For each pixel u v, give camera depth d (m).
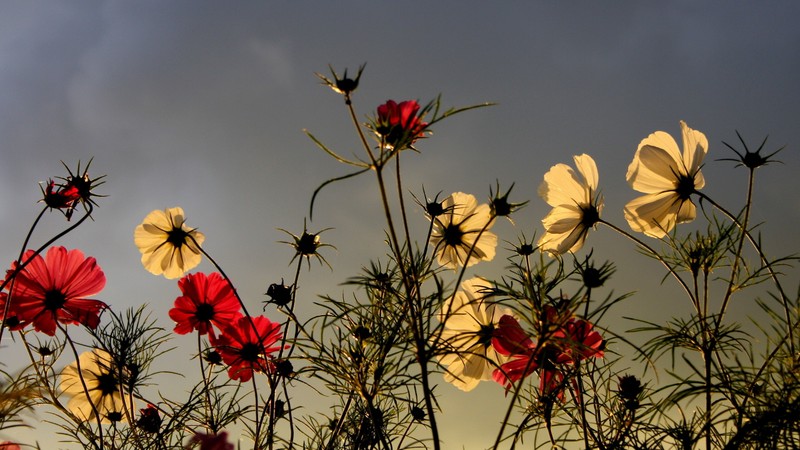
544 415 1.21
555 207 1.31
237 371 1.36
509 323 1.20
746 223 1.21
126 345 1.41
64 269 1.34
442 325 1.13
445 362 1.26
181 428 1.37
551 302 1.16
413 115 1.16
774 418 1.08
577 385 1.21
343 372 1.26
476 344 1.25
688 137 1.31
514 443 1.08
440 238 1.34
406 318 1.17
